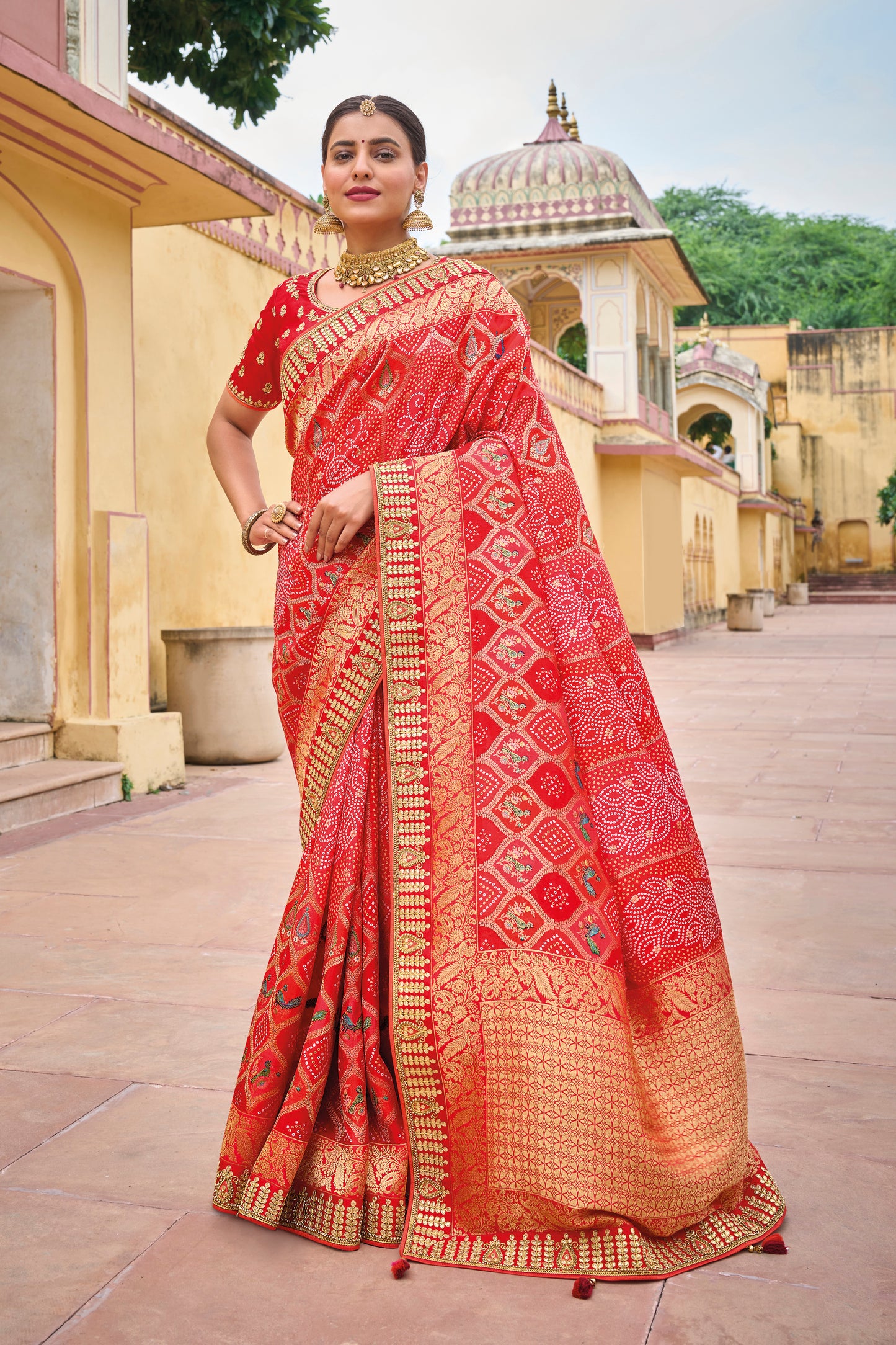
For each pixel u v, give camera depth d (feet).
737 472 102.73
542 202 59.06
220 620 26.86
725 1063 6.16
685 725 28.99
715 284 178.40
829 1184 6.76
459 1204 6.02
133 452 20.48
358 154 6.40
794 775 21.58
